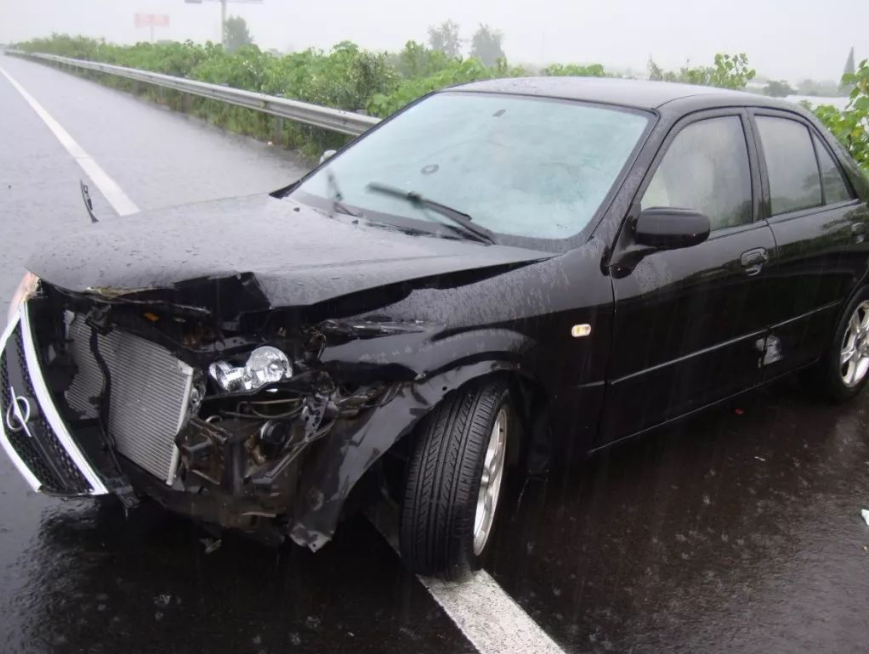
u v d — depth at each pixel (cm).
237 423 273
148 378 296
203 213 372
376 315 287
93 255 308
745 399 521
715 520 383
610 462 426
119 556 316
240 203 402
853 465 450
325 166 440
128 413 303
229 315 275
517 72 1488
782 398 529
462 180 383
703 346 398
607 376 352
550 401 332
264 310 272
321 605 299
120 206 896
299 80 1708
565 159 381
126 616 286
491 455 319
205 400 275
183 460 278
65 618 282
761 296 423
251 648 276
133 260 297
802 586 342
